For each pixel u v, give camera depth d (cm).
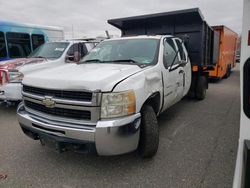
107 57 451
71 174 323
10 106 678
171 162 348
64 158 367
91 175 320
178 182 299
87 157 369
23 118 342
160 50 425
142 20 704
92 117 285
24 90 357
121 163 349
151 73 362
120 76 312
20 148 403
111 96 284
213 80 1269
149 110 341
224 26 1116
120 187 292
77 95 292
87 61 461
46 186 296
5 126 514
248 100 145
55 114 310
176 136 448
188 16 642
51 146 320
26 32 1041
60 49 757
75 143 292
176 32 701
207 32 716
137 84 314
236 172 160
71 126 292
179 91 503
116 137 283
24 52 1038
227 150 386
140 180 306
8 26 964
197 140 429
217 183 295
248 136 149
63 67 405
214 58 888
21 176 319
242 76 145
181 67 507
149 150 340
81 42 807
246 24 139
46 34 1145
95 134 279
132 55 432
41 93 323
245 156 146
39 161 359
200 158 359
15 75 588
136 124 302
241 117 149
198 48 671
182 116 578
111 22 730
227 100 761
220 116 579
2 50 949
